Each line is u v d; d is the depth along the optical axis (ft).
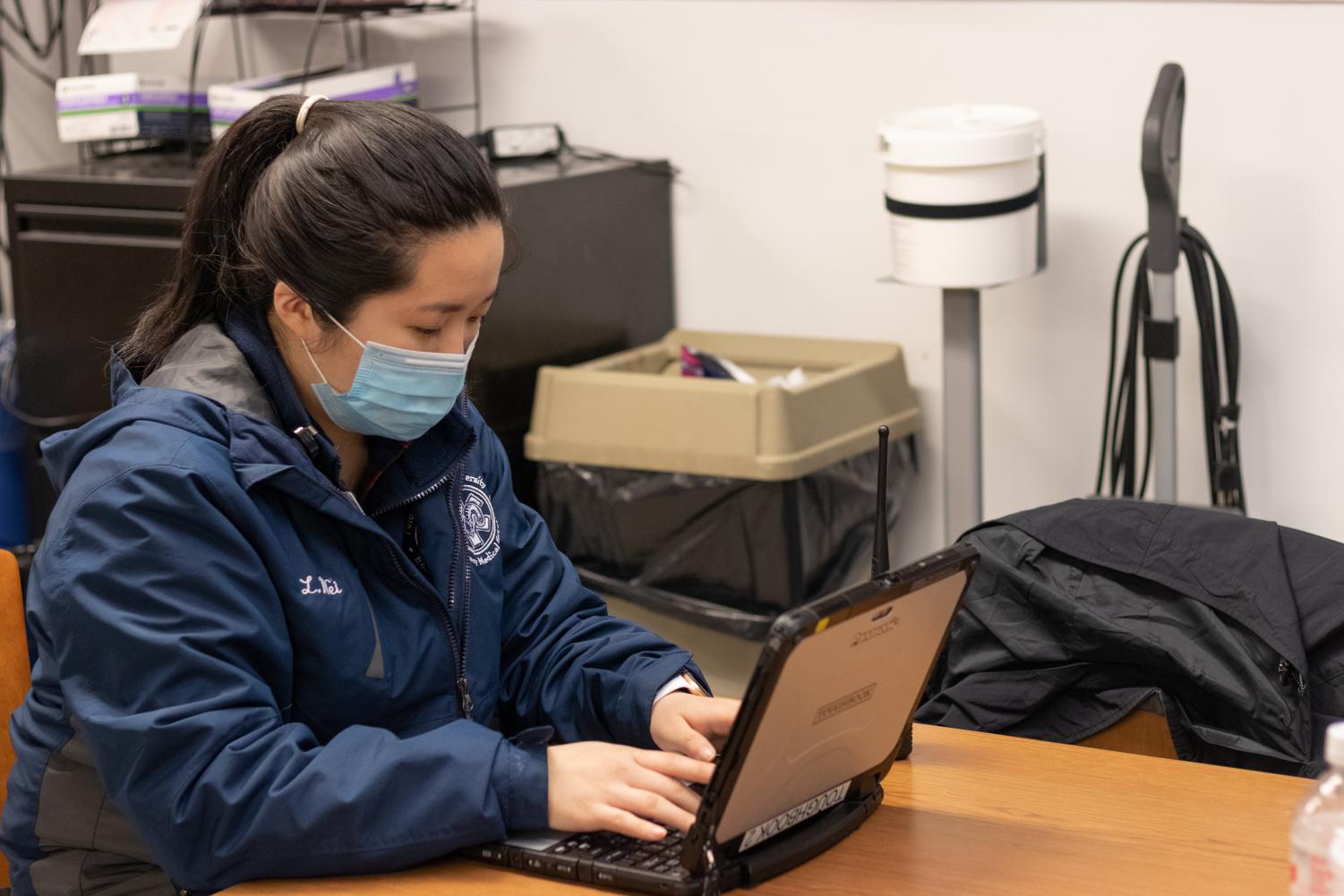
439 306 4.25
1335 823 3.12
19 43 12.41
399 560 4.51
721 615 8.96
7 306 12.35
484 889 3.82
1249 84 8.71
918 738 4.78
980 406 8.98
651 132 10.56
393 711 4.51
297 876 3.92
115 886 4.35
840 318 10.24
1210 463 8.68
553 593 5.24
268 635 4.12
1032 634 5.36
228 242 4.49
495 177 4.34
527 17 10.75
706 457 8.77
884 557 4.20
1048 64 9.21
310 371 4.44
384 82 10.38
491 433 5.35
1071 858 3.90
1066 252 9.39
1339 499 8.98
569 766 4.01
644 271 10.48
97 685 3.94
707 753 4.36
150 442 4.10
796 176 10.15
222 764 3.86
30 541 10.22
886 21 9.62
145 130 10.32
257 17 11.64
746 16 10.06
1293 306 8.87
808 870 3.86
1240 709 4.93
